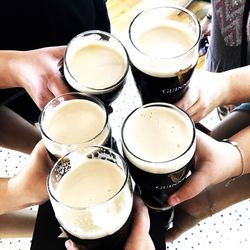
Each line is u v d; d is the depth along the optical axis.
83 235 0.39
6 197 0.50
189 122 0.45
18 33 0.69
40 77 0.55
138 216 0.44
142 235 0.43
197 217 0.51
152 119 0.46
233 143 0.52
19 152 0.58
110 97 0.51
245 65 0.69
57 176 0.41
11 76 0.59
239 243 0.49
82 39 0.53
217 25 0.69
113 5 1.12
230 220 0.51
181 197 0.47
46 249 0.48
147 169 0.42
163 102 0.48
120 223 0.39
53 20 0.69
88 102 0.48
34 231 0.49
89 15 0.72
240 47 0.68
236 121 0.60
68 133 0.46
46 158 0.49
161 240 0.48
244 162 0.51
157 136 0.44
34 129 0.60
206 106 0.58
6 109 0.62
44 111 0.47
